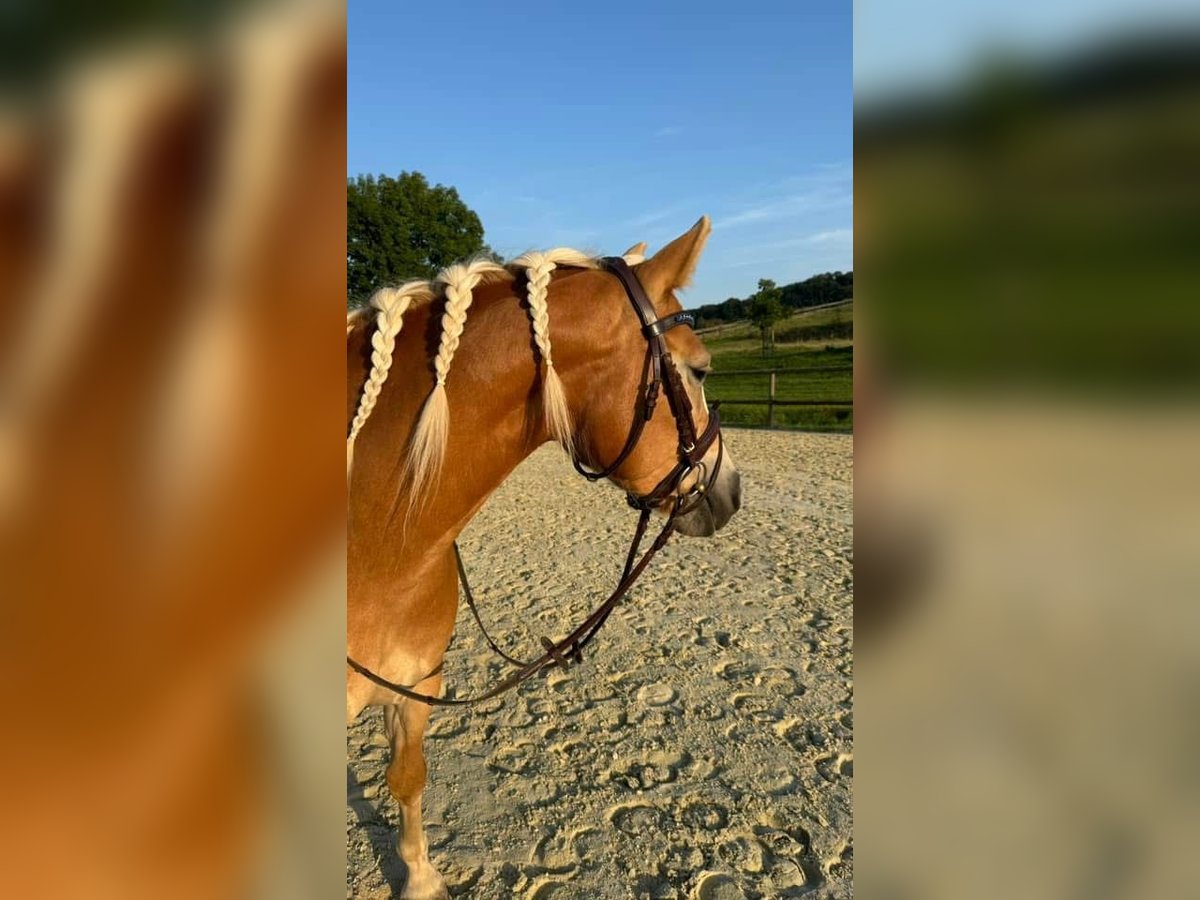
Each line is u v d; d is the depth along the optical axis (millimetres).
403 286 1585
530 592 5406
